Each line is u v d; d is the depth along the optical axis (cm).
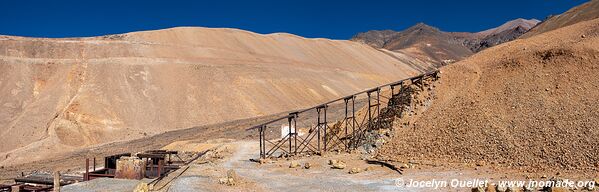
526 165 2453
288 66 12262
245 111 8994
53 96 8488
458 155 2830
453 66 3859
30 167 5144
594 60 3184
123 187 2755
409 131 3353
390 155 3175
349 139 3841
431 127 3256
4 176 4416
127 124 7944
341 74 13025
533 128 2750
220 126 7106
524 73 3378
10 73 9062
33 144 6969
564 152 2422
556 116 2770
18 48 9988
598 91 2870
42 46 10369
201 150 5297
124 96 8712
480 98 3312
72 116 7619
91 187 2769
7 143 7100
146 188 2366
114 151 5919
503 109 3072
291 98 10088
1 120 7669
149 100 8844
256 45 15712
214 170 3033
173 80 9788
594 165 2220
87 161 3350
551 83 3136
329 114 6344
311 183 2438
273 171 3016
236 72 10525
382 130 3484
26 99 8519
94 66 9600
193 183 2403
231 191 2238
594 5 8362
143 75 9694
